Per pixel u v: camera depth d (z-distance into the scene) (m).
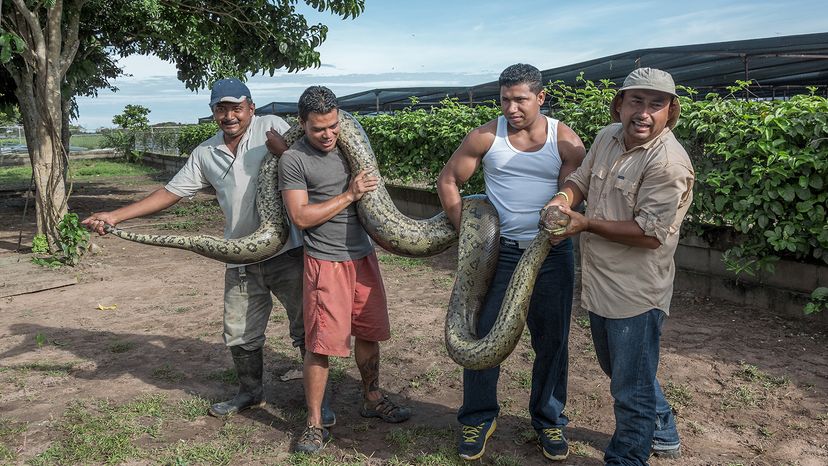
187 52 15.56
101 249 11.28
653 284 3.41
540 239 3.57
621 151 3.42
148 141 33.41
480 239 3.92
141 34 14.83
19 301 8.36
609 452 3.63
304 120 3.98
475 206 4.02
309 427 4.27
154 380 5.57
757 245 6.78
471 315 3.94
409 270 9.40
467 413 4.09
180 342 6.56
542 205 3.82
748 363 5.53
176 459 4.11
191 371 5.77
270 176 4.52
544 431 4.07
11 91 14.97
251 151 4.58
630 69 17.45
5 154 35.00
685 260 7.80
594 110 8.30
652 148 3.30
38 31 10.63
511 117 3.66
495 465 3.99
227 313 4.70
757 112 6.89
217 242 4.43
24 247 12.09
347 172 4.24
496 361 3.61
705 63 15.91
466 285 3.94
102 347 6.46
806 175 6.18
